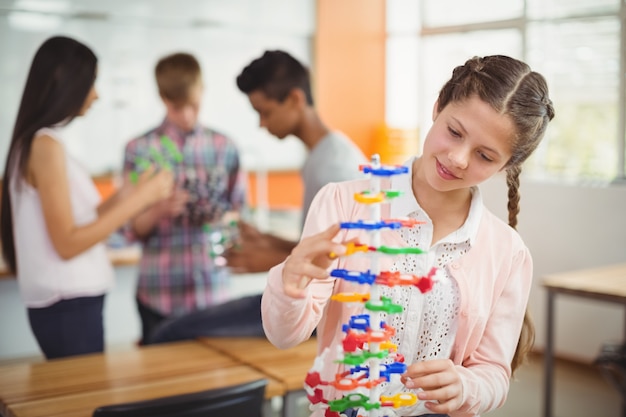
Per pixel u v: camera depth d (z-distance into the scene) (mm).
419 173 1279
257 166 5730
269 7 5699
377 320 992
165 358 2279
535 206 4820
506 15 5348
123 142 5133
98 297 2469
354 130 6301
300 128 2473
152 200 2527
